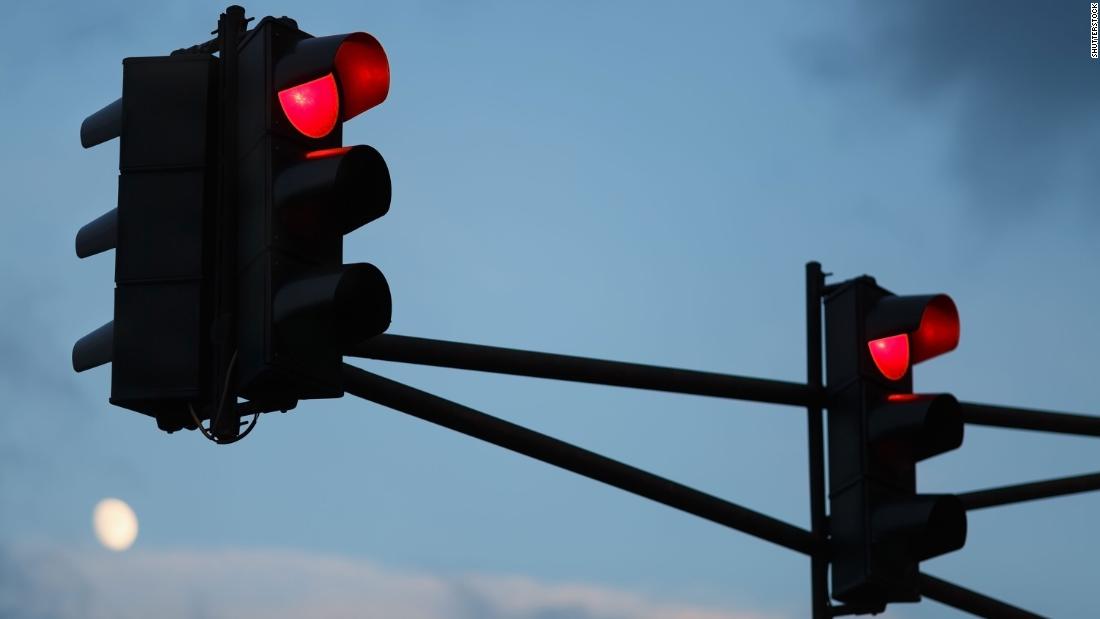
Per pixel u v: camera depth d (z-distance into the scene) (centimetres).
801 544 1570
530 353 1407
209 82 1152
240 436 1098
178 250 1116
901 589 1524
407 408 1320
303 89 1129
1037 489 1848
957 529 1523
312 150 1122
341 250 1120
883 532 1516
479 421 1366
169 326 1102
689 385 1520
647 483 1487
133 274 1113
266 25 1134
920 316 1543
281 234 1090
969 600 1675
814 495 1603
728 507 1533
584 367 1442
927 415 1516
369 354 1307
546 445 1417
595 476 1459
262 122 1111
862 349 1570
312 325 1079
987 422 1747
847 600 1559
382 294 1086
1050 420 1797
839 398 1590
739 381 1561
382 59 1145
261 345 1066
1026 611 1719
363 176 1106
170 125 1143
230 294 1104
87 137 1200
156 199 1127
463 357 1352
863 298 1590
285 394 1096
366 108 1150
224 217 1117
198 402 1097
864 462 1543
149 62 1160
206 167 1132
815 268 1669
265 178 1096
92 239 1176
